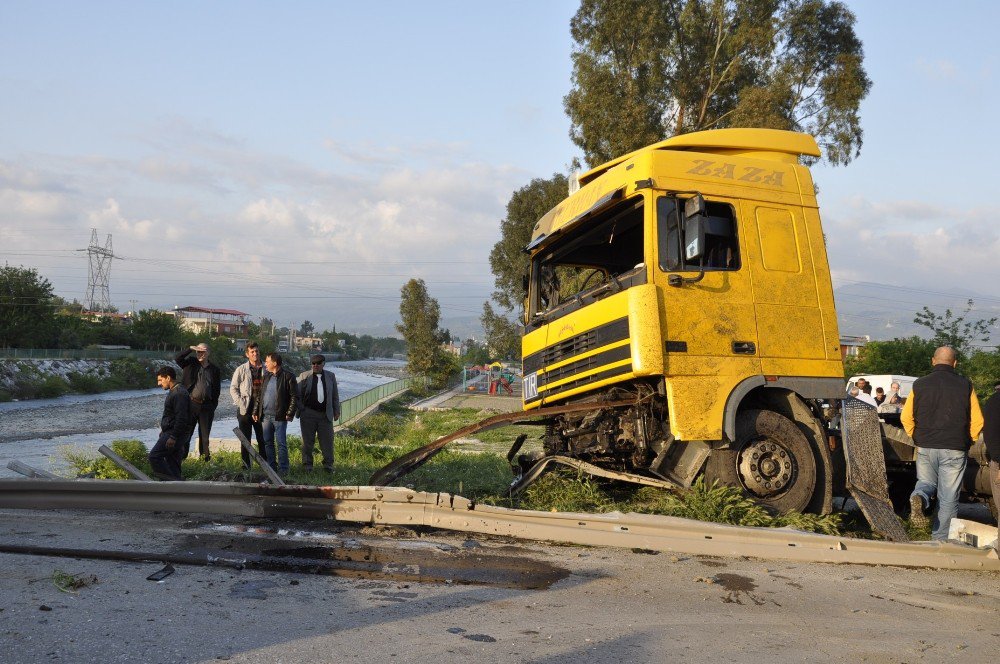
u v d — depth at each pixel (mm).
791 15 32219
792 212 7461
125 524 5922
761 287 7141
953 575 5809
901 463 7949
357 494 6207
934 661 3908
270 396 11086
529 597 4641
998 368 24766
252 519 6180
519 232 52875
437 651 3676
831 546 5957
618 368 6852
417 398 51219
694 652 3848
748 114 30219
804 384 7160
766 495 7004
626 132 31000
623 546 5926
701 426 6652
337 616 4121
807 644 4062
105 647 3551
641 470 7582
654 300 6660
